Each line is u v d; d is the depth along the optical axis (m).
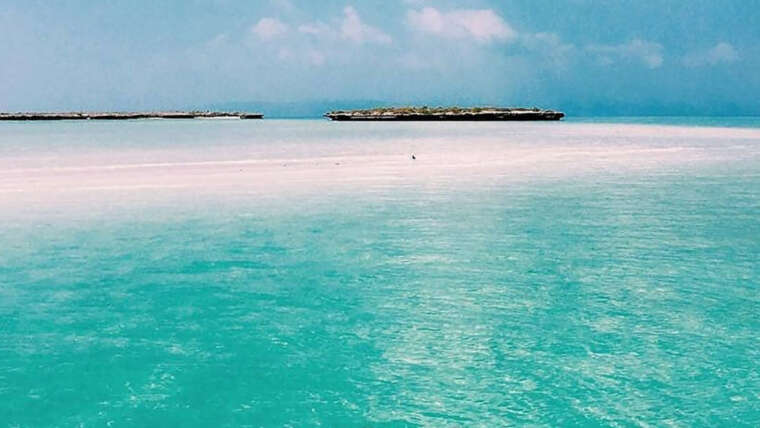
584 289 11.05
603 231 15.75
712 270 12.14
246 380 7.67
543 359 8.17
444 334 9.06
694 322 9.40
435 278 11.84
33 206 19.52
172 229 16.38
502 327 9.30
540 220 17.25
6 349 8.66
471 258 13.26
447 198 21.06
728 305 10.13
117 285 11.66
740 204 19.61
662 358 8.13
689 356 8.20
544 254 13.54
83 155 38.41
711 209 18.73
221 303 10.59
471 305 10.30
